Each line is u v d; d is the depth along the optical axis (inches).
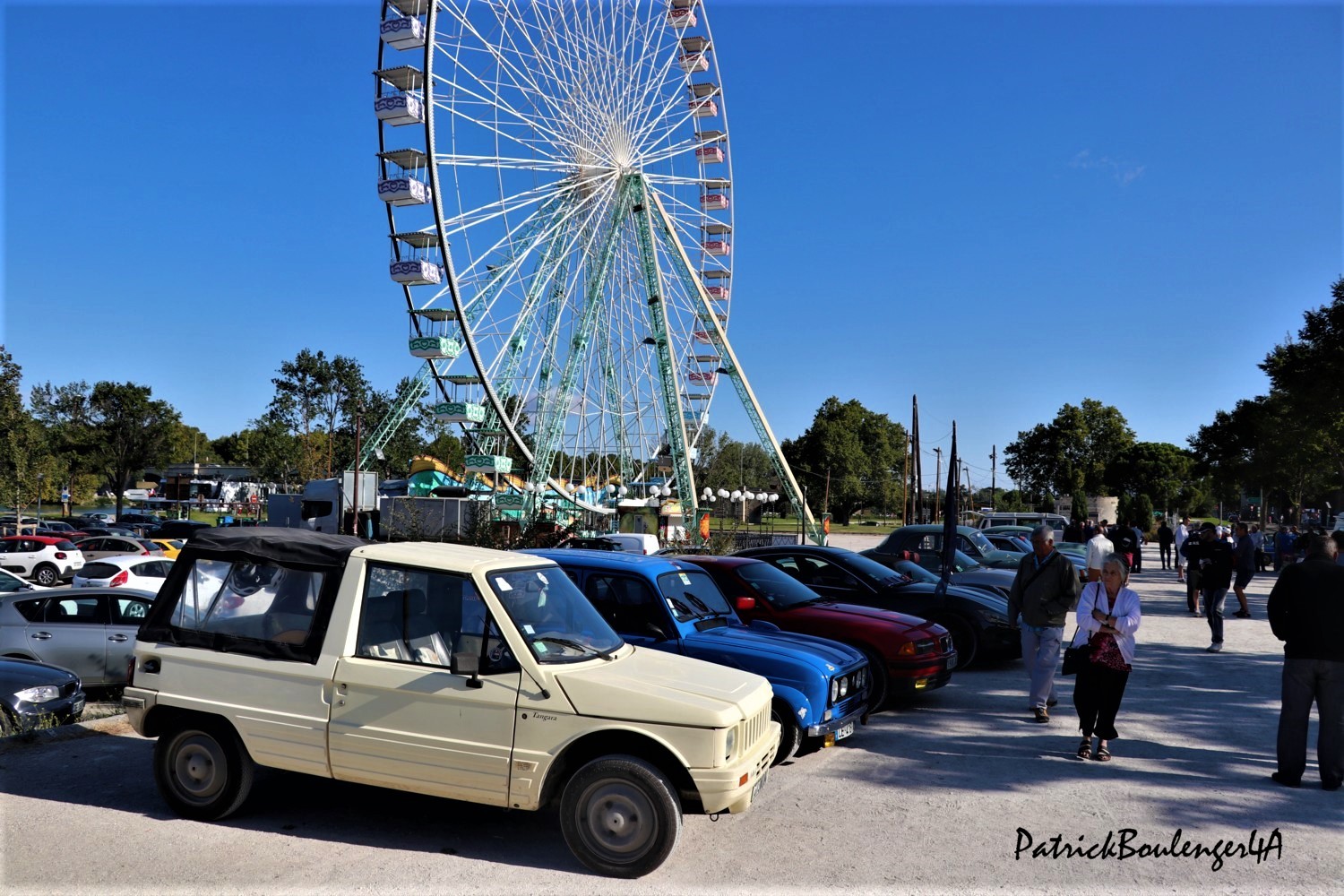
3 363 1674.5
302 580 242.2
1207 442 2341.3
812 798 270.7
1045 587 373.7
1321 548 288.4
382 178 1115.3
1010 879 213.2
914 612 488.7
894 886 207.8
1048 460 3833.7
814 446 3954.2
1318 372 1440.7
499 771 215.8
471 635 223.6
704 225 1592.0
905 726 367.6
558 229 1261.1
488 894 197.8
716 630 324.8
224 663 238.8
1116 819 255.8
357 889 198.8
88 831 231.1
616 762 208.7
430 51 1037.8
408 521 1095.6
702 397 1585.9
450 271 1089.4
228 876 204.2
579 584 324.8
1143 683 460.1
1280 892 207.9
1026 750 330.6
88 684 459.2
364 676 225.6
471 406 1286.9
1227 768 308.5
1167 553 1368.1
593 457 1461.6
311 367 2267.5
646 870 207.0
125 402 2785.4
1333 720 283.0
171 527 1691.7
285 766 231.6
